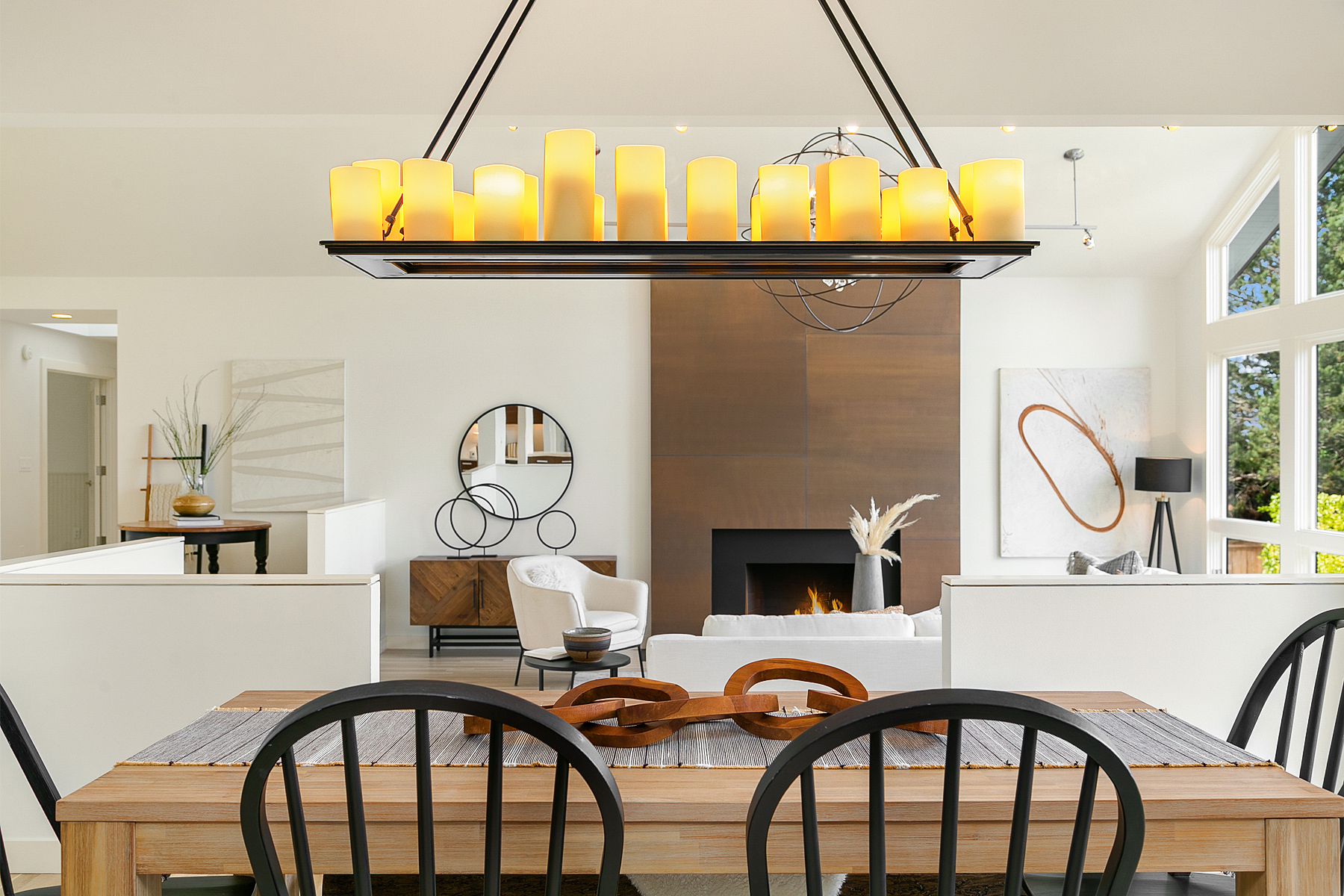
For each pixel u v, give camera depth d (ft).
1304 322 16.47
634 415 20.85
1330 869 4.30
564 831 3.58
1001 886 5.26
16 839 8.94
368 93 8.64
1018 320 21.03
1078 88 8.71
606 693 5.81
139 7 8.56
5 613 8.88
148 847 4.29
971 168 5.76
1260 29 8.71
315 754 4.91
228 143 17.44
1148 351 20.95
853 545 20.54
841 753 4.95
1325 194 16.30
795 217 5.60
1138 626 9.09
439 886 5.25
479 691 3.36
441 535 20.81
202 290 20.66
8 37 8.50
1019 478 20.93
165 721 8.86
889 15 8.72
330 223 19.13
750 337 20.49
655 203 5.52
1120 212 19.19
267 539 19.08
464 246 5.41
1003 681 9.04
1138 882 5.40
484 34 8.66
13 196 18.34
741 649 10.34
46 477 24.27
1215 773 4.68
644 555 20.85
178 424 20.62
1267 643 9.08
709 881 5.41
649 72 8.71
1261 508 18.29
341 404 20.75
